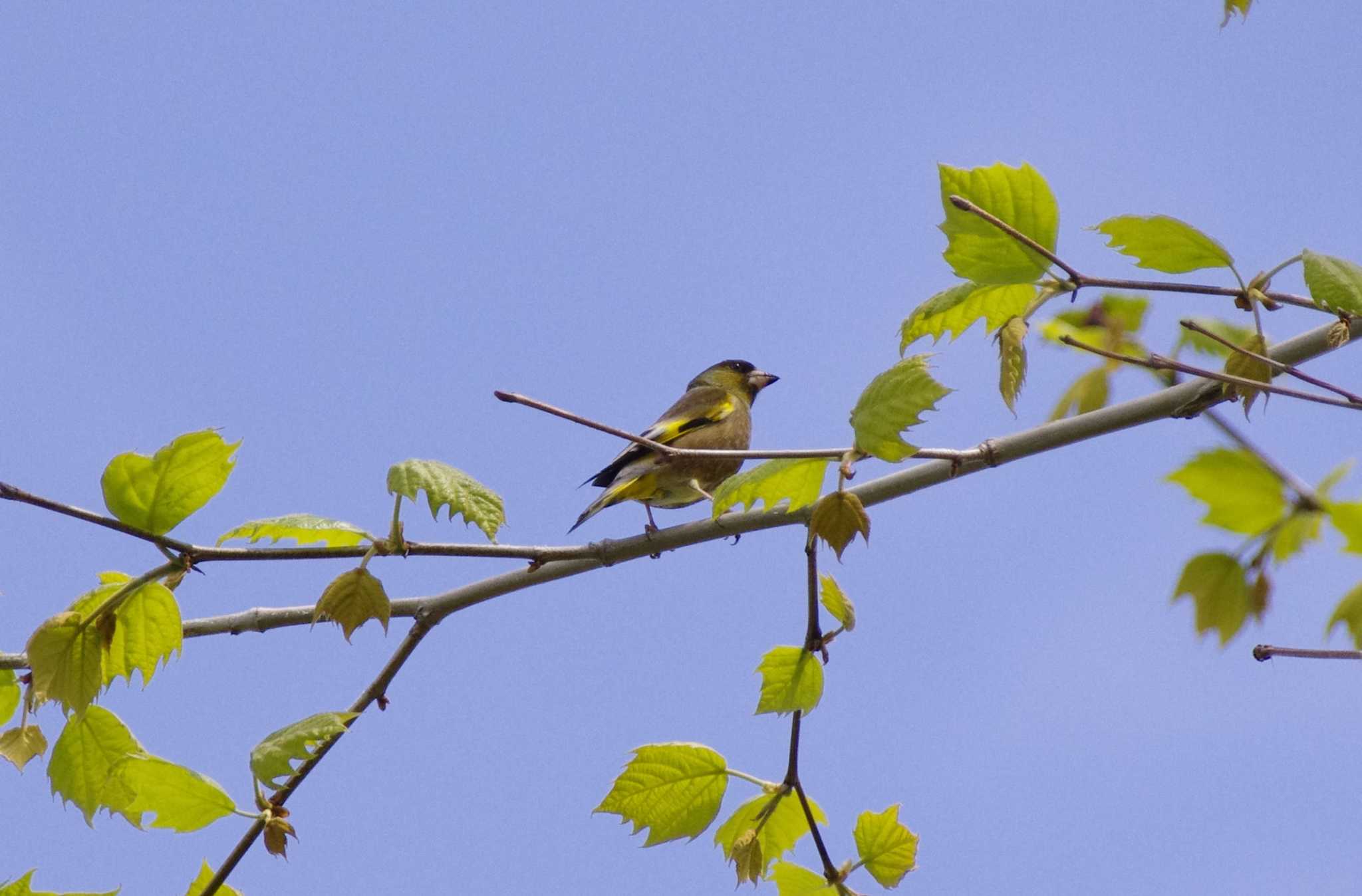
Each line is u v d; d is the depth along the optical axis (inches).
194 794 336.8
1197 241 314.8
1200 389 360.2
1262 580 346.3
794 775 364.2
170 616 352.2
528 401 299.6
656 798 363.9
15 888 323.6
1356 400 277.9
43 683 339.6
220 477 340.5
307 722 340.5
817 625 369.7
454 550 361.7
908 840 353.4
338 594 346.0
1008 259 321.7
